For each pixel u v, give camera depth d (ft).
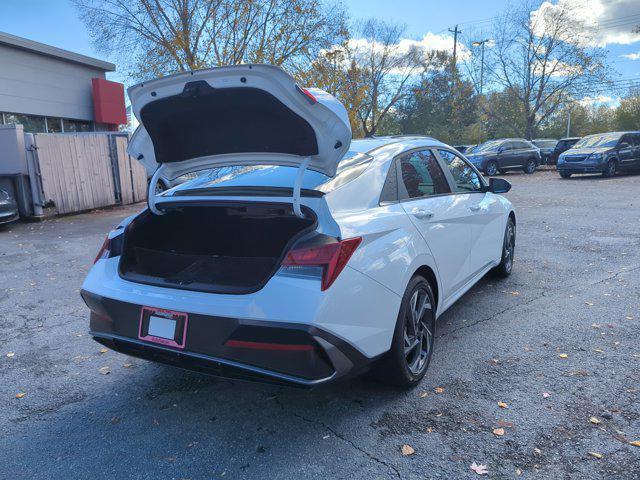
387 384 10.67
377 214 10.14
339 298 8.42
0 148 38.34
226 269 9.57
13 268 23.38
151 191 10.44
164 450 9.06
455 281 13.46
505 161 77.36
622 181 57.41
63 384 11.77
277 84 8.16
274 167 11.35
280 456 8.74
